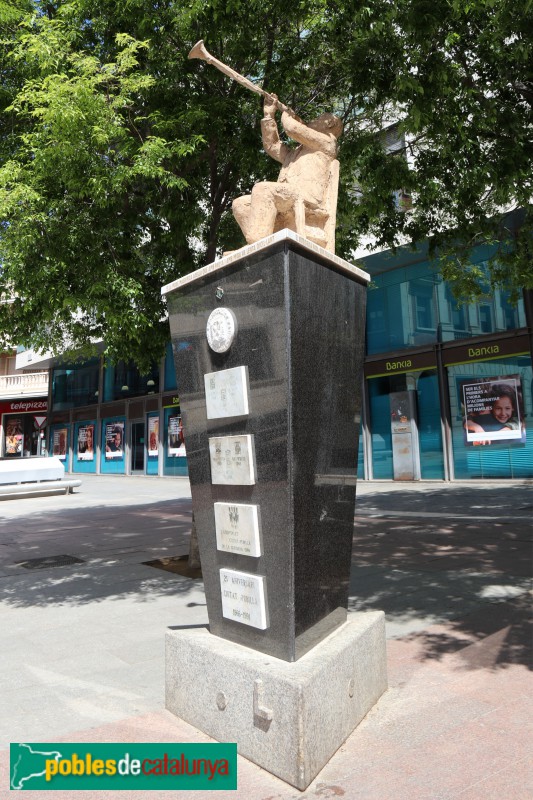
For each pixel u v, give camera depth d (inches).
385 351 743.1
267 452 131.5
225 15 274.8
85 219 266.5
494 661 164.4
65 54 257.0
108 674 170.2
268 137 173.6
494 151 298.2
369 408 765.3
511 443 626.5
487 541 341.1
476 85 291.3
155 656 184.2
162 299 305.6
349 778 110.7
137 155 254.2
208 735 130.6
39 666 178.4
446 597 231.0
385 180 316.2
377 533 389.7
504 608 213.2
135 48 246.7
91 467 1246.9
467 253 386.6
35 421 1444.4
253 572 132.8
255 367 135.5
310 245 135.4
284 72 309.1
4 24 279.9
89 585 286.4
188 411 155.8
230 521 138.8
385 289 745.0
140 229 316.8
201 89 309.3
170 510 585.0
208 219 342.3
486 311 649.0
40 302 266.8
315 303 138.6
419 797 103.6
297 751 108.4
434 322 694.5
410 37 253.8
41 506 689.0
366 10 246.2
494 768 111.6
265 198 153.1
